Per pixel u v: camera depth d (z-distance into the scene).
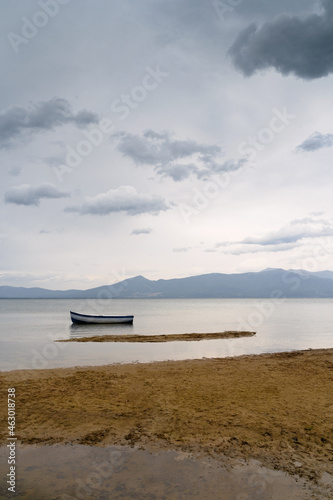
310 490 5.18
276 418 8.08
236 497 4.99
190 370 13.54
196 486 5.29
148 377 12.30
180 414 8.38
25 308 106.38
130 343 23.20
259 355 17.53
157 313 75.62
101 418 8.13
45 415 8.32
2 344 22.62
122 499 4.94
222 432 7.29
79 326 37.66
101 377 12.30
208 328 35.69
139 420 8.01
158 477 5.55
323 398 9.66
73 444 6.75
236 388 10.76
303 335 28.64
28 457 6.21
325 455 6.27
